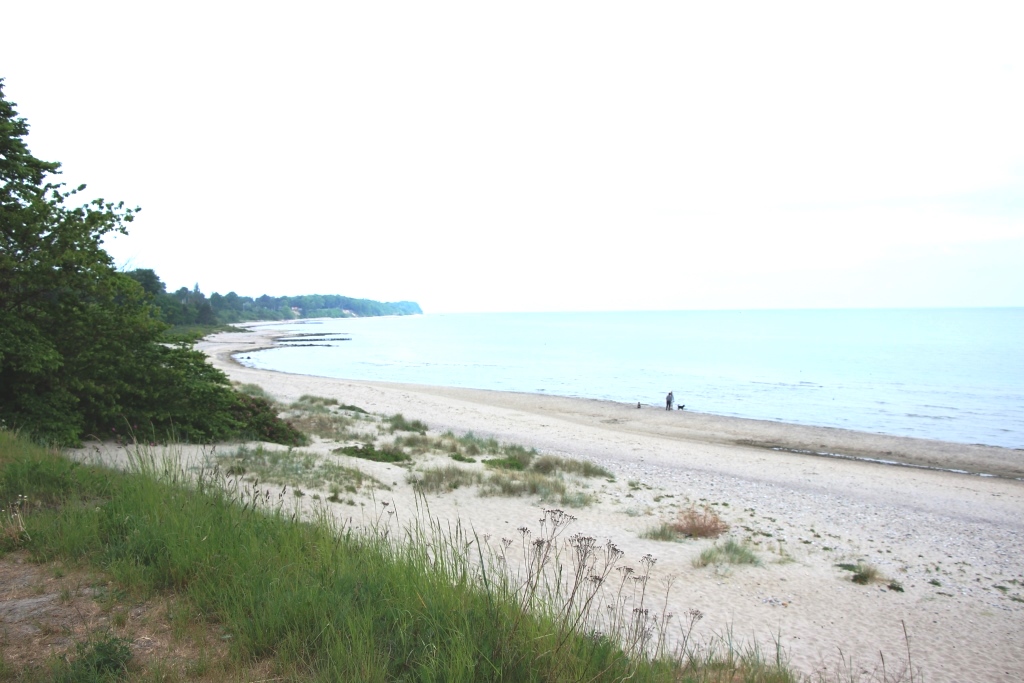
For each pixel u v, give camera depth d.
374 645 3.53
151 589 4.33
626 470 18.94
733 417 33.03
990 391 45.44
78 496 6.14
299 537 5.43
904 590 9.94
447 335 139.50
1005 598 9.98
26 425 10.80
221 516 5.73
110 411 12.45
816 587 9.64
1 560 4.70
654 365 66.88
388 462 15.68
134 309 14.38
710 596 8.75
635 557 10.16
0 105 12.43
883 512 15.27
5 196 12.09
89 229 12.90
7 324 11.52
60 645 3.52
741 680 5.03
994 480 20.20
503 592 4.31
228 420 15.05
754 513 14.34
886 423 32.50
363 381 47.41
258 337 119.56
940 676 6.90
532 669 3.44
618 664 3.86
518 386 48.44
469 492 13.25
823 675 6.46
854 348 93.56
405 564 4.89
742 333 145.38
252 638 3.64
